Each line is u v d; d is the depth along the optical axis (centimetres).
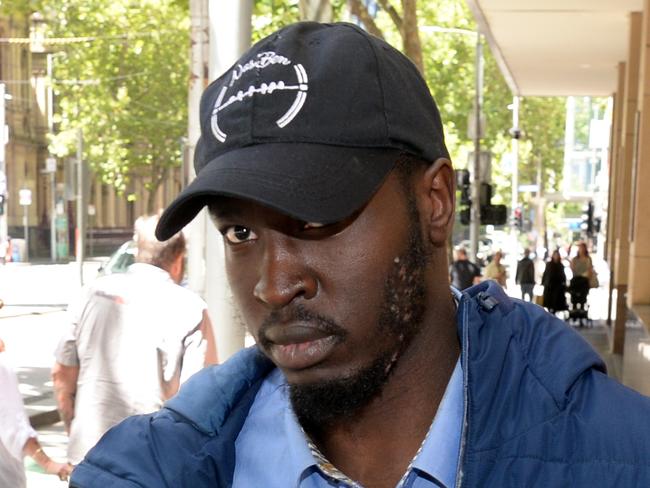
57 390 442
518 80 2727
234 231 128
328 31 129
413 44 1376
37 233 4941
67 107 4184
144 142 4400
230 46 528
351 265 123
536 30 1902
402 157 127
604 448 129
